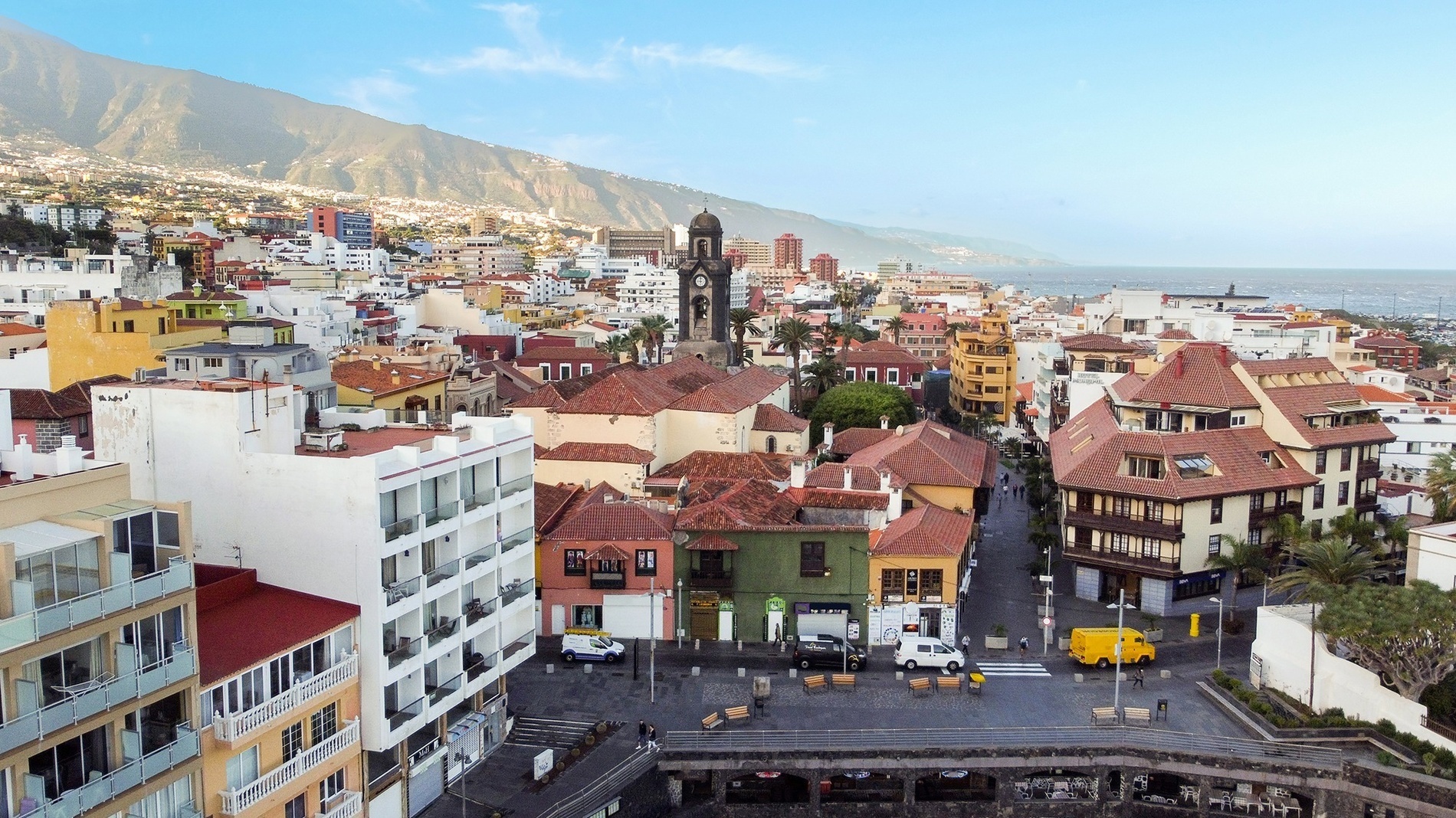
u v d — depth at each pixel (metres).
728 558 79.00
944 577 78.62
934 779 66.25
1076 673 74.94
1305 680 69.69
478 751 60.34
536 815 54.47
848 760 62.56
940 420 190.75
